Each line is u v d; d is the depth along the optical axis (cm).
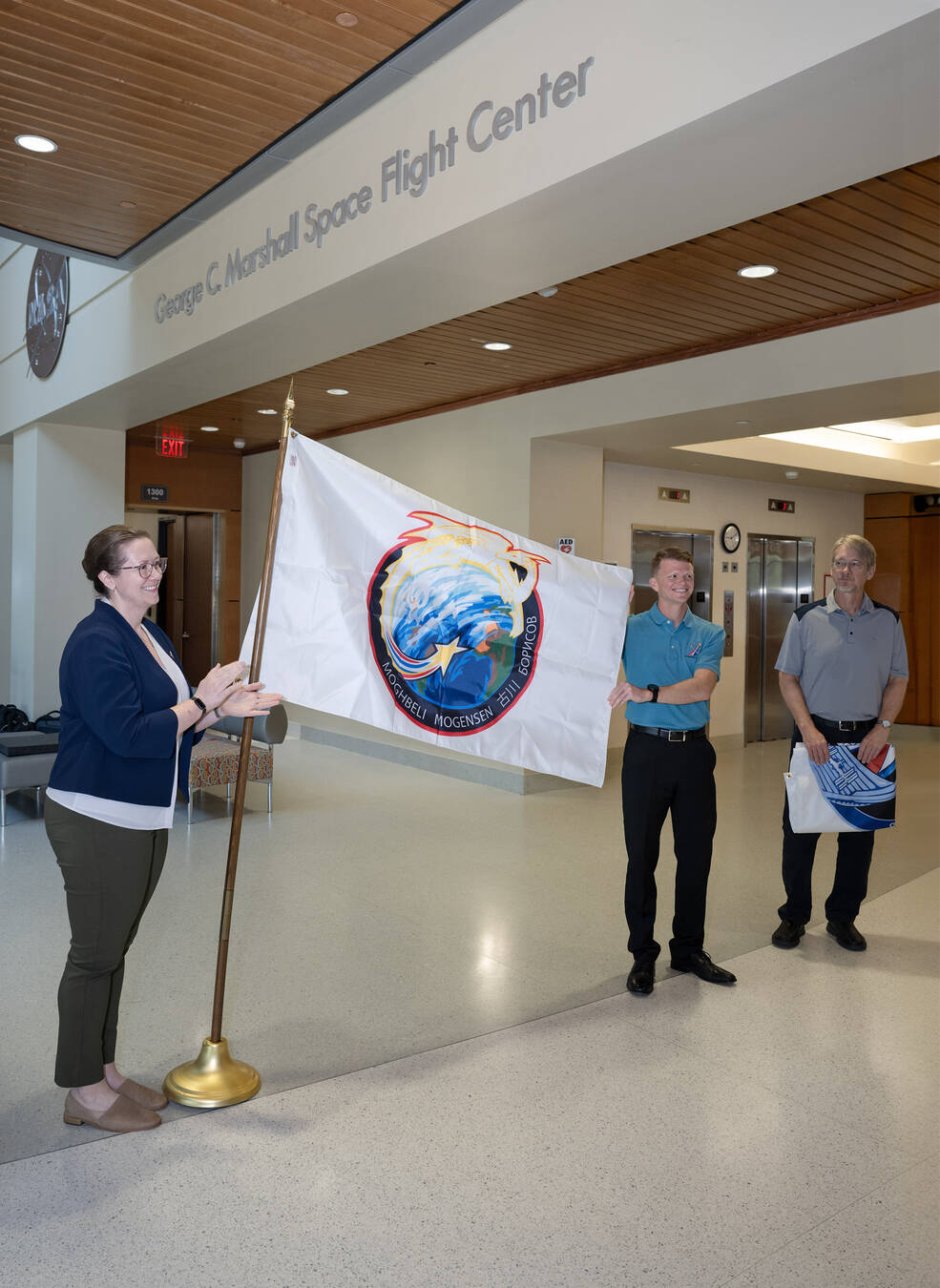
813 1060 360
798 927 482
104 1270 241
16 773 705
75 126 484
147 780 293
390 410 1005
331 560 338
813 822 466
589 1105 326
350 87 449
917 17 265
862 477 1148
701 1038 377
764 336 693
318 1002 407
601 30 354
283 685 331
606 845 688
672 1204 272
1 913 519
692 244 518
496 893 568
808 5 291
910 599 1296
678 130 330
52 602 941
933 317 604
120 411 857
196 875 595
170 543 1394
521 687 364
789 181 372
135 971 438
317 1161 290
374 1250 251
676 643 419
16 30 397
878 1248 255
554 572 371
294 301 526
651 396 773
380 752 1056
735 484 1155
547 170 378
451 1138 304
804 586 1255
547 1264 246
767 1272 245
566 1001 412
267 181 546
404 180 447
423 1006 405
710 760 429
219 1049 331
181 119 479
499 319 662
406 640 346
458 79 417
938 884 596
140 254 669
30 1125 306
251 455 1288
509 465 902
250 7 383
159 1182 278
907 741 1281
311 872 607
